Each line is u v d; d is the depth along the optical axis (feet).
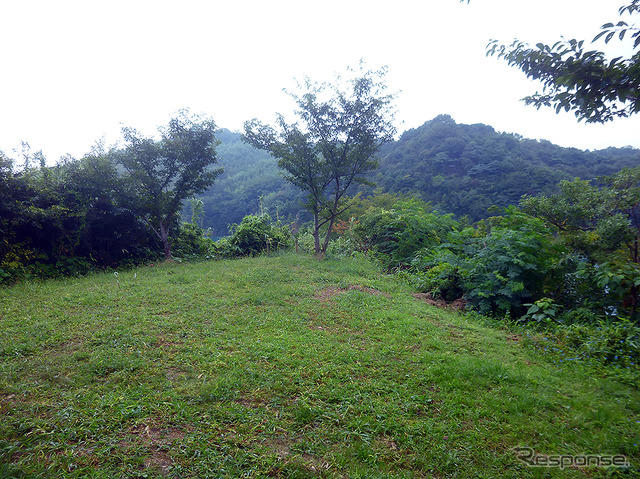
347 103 38.27
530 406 11.28
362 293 25.11
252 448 8.95
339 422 10.15
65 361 12.91
